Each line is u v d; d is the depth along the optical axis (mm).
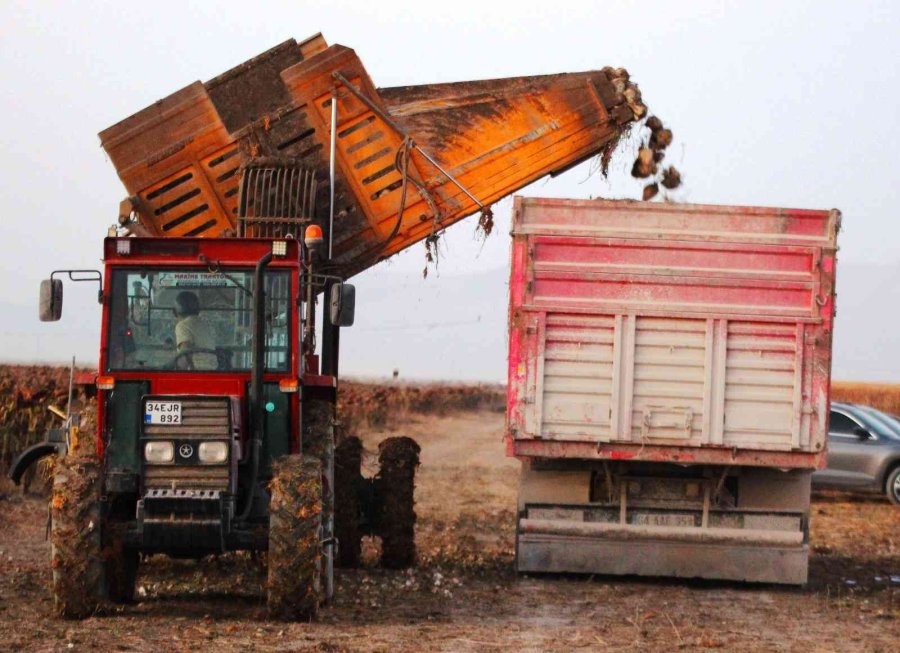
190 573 12922
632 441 12641
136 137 14250
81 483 10133
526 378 12727
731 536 12969
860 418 23094
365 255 14617
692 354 12688
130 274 10781
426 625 10211
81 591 10039
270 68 14461
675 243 12719
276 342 10820
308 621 10164
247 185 13945
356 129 14469
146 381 10625
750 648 9508
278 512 10086
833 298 12648
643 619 10766
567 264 12758
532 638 9703
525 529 13219
